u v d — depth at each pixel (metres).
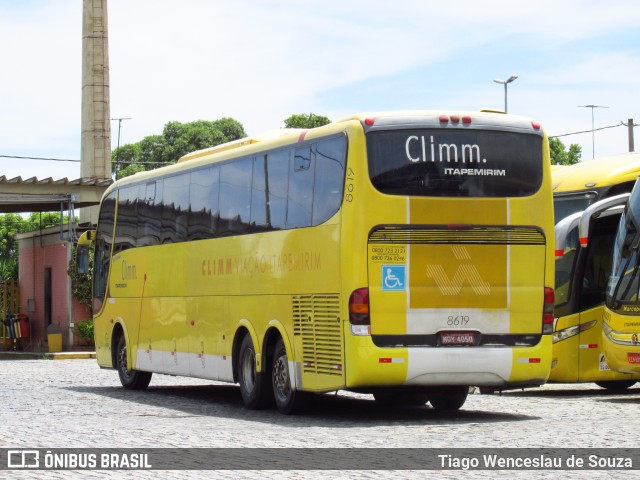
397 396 20.17
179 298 21.66
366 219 15.75
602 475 10.62
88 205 40.38
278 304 17.67
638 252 20.16
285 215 17.53
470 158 16.27
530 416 17.03
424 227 15.97
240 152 19.25
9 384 25.61
